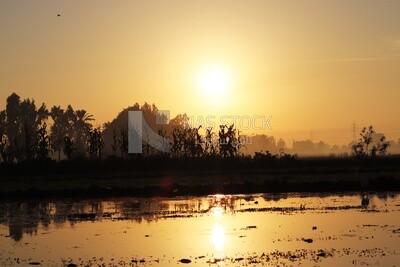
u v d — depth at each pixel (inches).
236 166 4313.5
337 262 1197.7
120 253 1327.5
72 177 3762.3
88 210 2130.9
